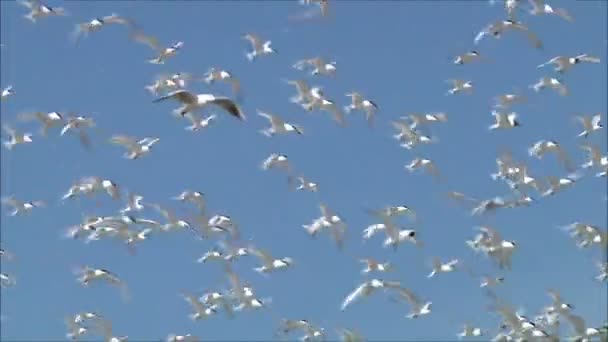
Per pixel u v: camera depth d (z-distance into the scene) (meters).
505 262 41.78
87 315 42.78
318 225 41.47
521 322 42.47
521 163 42.09
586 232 42.06
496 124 42.28
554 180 42.09
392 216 41.28
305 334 42.38
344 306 37.19
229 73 37.44
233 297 43.19
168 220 41.78
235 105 25.11
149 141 40.56
